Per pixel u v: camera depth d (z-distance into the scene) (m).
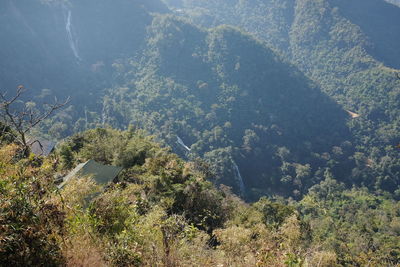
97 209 5.40
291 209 21.81
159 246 5.02
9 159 6.78
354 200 59.69
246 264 5.25
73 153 22.16
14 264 3.52
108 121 75.94
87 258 4.09
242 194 61.84
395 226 45.75
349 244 34.84
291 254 4.61
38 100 78.00
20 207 3.68
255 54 103.44
